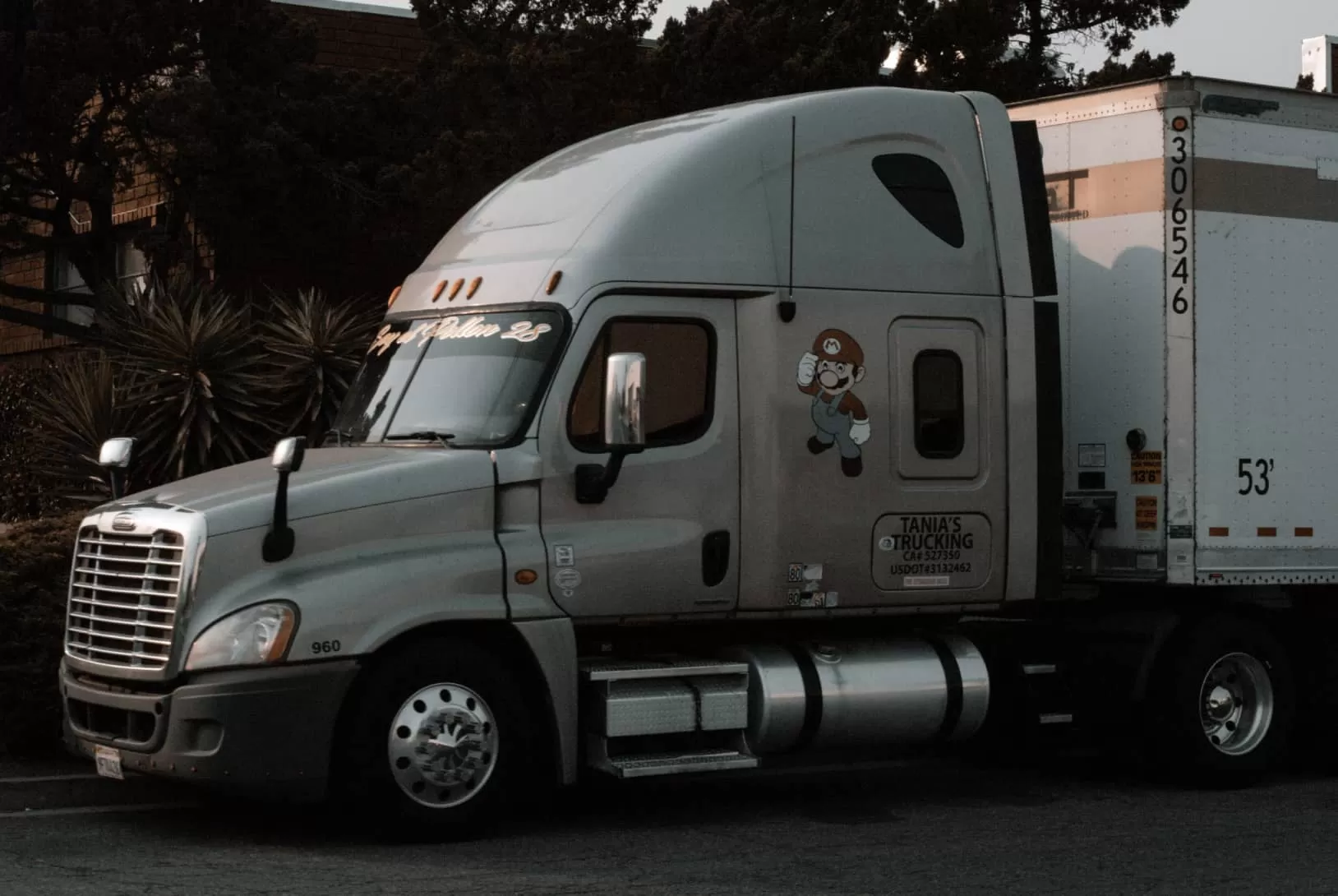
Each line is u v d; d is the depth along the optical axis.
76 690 8.57
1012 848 8.71
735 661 9.35
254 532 8.14
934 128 9.96
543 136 18.78
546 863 8.07
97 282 20.34
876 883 7.84
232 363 15.05
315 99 19.31
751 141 9.41
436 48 19.66
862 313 9.55
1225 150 10.52
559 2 19.47
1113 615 10.84
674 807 9.77
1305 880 8.09
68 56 18.23
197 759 7.97
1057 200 11.01
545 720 8.72
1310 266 10.82
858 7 19.34
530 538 8.65
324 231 19.59
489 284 9.30
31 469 15.88
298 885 7.45
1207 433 10.41
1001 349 9.98
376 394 9.43
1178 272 10.39
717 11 18.86
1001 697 10.66
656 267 9.02
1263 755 10.77
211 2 18.31
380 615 8.18
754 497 9.23
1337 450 10.91
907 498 9.63
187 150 17.97
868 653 9.71
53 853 8.11
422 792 8.35
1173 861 8.48
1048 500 10.09
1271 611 11.16
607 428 8.33
